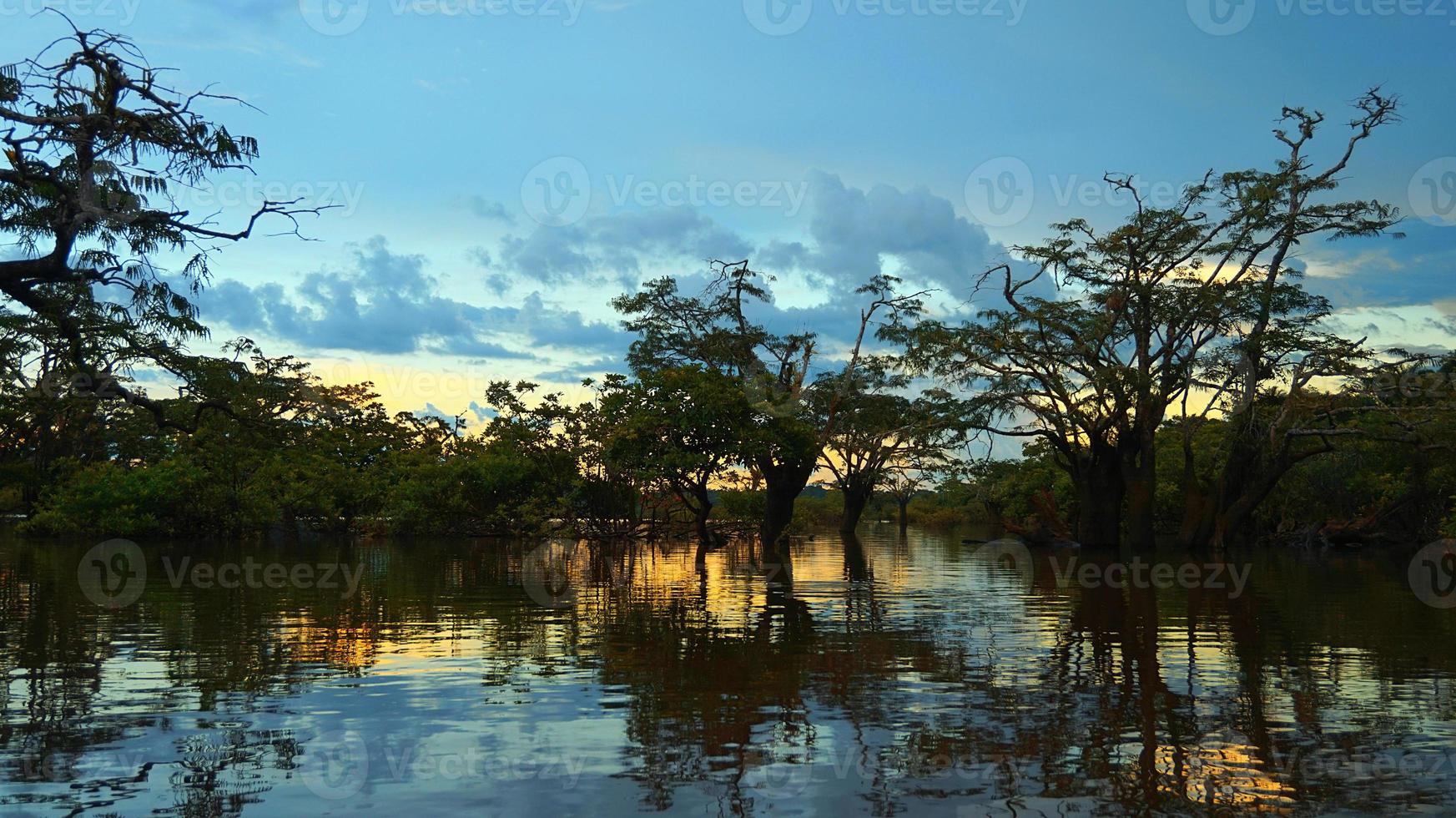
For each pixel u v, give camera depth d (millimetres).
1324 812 6996
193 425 21219
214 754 8344
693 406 38719
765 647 13766
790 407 43000
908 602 19500
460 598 19922
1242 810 7016
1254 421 37750
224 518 41250
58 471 50844
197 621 16172
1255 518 44844
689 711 9898
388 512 46844
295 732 9055
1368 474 42875
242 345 40719
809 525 68562
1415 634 14984
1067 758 8297
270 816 6883
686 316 47688
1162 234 36500
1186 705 10133
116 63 14945
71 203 14750
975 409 39719
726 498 55312
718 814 6992
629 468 39781
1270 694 10672
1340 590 21953
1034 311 37500
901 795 7395
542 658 12844
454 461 48156
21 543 37469
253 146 15922
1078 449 39656
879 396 50969
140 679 11367
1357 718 9609
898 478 61406
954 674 11766
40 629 15172
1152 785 7602
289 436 23406
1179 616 17250
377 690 10812
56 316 16172
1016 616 17188
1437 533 42812
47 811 6949
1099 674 11836
